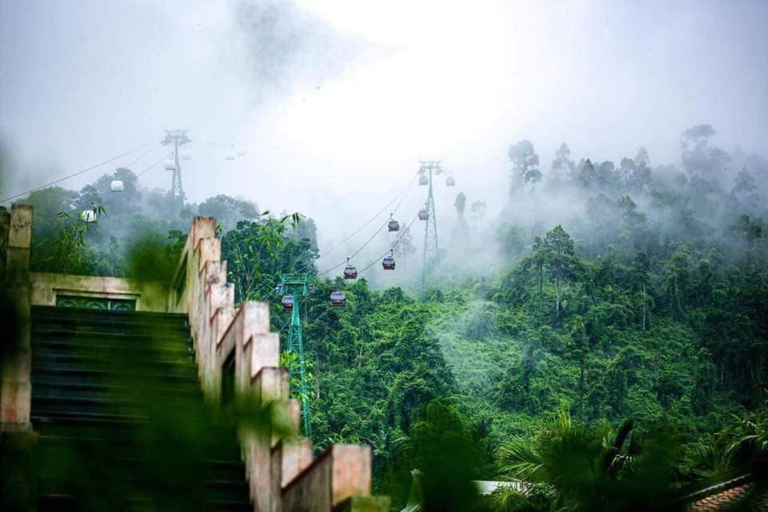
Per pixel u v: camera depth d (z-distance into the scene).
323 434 68.12
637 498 5.72
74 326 14.28
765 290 105.69
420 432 5.67
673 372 100.56
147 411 6.38
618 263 123.12
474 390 94.62
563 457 6.08
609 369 95.12
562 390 95.44
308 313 83.19
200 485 6.37
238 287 44.81
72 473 6.38
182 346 14.66
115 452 6.49
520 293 113.50
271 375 10.48
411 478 5.59
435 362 83.81
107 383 6.59
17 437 8.77
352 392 77.69
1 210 14.95
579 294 112.44
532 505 20.73
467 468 5.53
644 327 110.44
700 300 112.81
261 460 10.94
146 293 6.48
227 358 12.62
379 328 100.62
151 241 6.55
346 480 8.94
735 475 6.97
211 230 15.72
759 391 93.94
